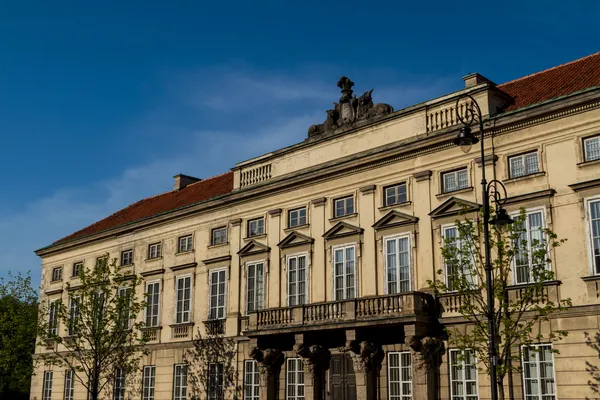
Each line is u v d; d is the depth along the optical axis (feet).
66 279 192.95
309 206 132.67
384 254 118.62
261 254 139.64
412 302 106.11
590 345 92.38
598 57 114.42
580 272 95.04
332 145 131.44
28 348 206.39
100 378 162.61
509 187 104.58
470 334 103.71
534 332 97.96
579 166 97.60
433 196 113.60
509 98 113.80
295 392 125.90
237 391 137.28
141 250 170.50
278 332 122.52
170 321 157.28
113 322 160.76
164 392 153.69
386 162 121.19
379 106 125.90
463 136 78.07
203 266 152.66
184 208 158.30
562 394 93.71
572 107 99.19
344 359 118.73
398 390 110.83
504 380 99.45
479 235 98.07
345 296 122.62
